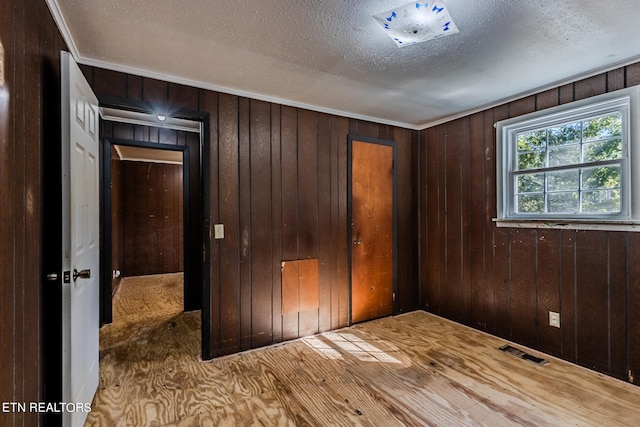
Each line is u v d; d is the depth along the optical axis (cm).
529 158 279
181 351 271
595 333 231
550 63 221
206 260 257
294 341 292
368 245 344
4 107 108
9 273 112
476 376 227
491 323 304
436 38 189
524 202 283
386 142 357
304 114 304
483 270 311
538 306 267
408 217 377
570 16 167
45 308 148
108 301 341
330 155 320
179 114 247
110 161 353
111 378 225
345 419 180
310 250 306
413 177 380
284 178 293
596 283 231
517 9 162
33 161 135
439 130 357
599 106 230
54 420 157
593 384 215
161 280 551
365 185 342
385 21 173
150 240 595
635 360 213
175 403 195
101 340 294
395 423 176
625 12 164
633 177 212
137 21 172
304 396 203
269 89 268
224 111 265
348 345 282
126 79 228
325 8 161
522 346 276
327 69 231
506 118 291
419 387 213
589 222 232
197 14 166
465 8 160
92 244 195
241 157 272
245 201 274
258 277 279
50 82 156
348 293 330
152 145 378
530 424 175
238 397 202
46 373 149
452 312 343
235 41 193
